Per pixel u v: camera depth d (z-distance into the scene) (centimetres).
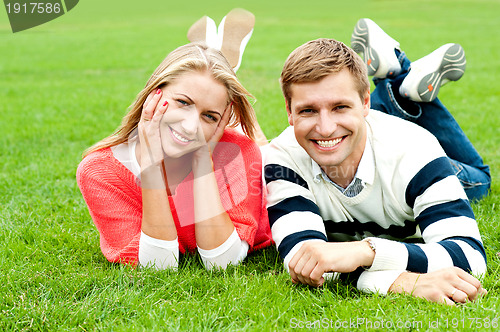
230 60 379
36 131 564
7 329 209
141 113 257
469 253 226
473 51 1176
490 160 421
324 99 229
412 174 241
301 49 236
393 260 224
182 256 272
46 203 353
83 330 208
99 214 259
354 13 2377
